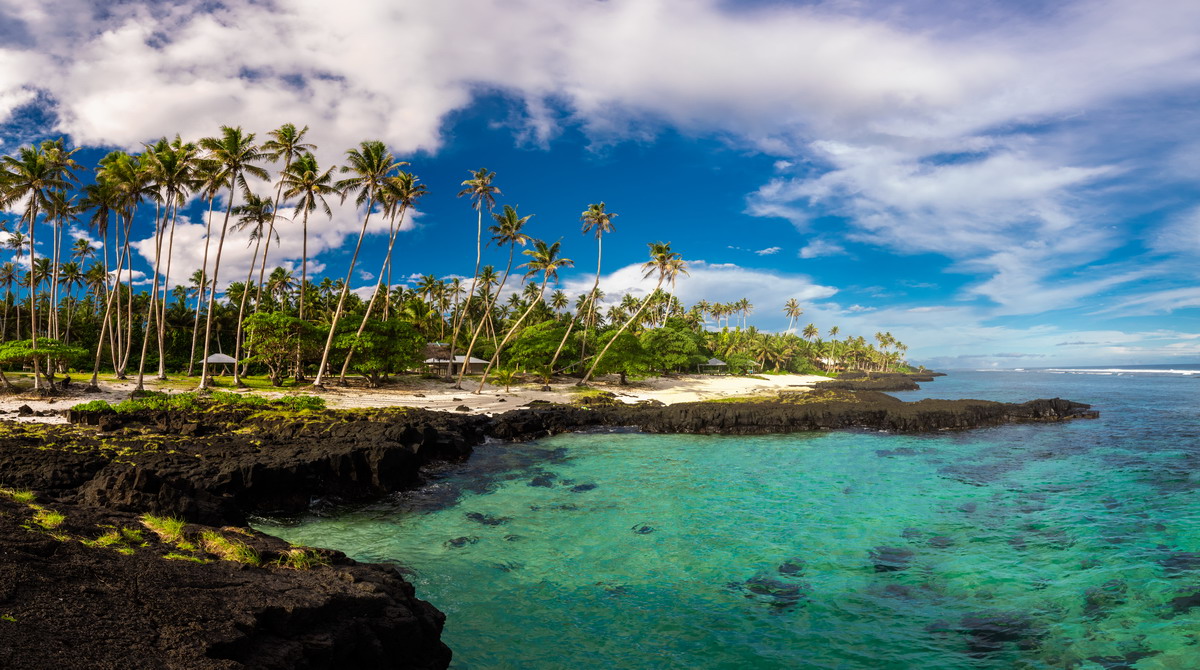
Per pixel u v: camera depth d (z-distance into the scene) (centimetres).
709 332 13062
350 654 775
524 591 1233
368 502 2039
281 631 730
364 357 5369
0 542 768
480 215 6238
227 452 2070
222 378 5466
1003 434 3631
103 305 8300
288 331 5088
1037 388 9212
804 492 2128
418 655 868
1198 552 1393
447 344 8606
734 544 1541
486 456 2962
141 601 712
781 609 1136
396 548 1534
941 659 932
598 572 1348
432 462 2700
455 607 1147
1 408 3266
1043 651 949
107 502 1409
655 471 2558
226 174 4694
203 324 7356
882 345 19250
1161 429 3650
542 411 4072
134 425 2748
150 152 4588
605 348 6900
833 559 1418
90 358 6650
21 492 1235
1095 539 1512
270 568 939
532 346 6266
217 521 1491
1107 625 1034
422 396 4981
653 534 1636
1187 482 2144
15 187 3928
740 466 2661
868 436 3650
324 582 882
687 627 1061
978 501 1952
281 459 1973
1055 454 2845
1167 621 1041
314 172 5066
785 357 14100
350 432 2586
